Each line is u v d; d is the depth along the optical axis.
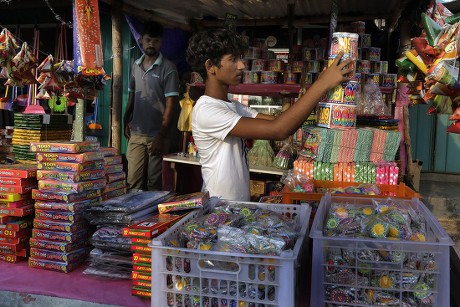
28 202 1.82
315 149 2.30
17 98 3.43
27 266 1.77
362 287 1.23
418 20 3.14
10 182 1.77
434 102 1.65
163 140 4.06
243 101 5.20
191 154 4.55
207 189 1.90
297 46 4.16
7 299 1.56
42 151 1.78
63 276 1.66
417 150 6.18
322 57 3.88
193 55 1.79
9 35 2.40
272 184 4.13
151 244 1.24
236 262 1.17
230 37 1.73
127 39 4.98
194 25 5.05
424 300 1.19
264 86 4.08
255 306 1.18
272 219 1.46
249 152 4.29
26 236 1.81
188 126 4.48
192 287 1.22
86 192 1.80
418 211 1.64
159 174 4.32
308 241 1.59
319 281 1.24
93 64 2.40
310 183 2.21
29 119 2.49
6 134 3.19
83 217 1.73
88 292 1.52
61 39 4.49
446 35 1.45
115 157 2.07
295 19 4.77
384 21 5.14
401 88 3.73
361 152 2.29
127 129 4.46
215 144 1.85
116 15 4.01
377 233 1.32
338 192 2.10
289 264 1.13
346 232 1.40
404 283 1.21
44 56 5.12
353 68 1.64
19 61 2.41
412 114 6.11
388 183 2.25
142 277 1.43
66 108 3.39
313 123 3.33
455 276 1.80
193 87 4.23
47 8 4.62
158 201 1.77
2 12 4.89
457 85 1.37
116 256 1.61
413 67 1.68
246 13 4.74
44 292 1.53
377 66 3.71
